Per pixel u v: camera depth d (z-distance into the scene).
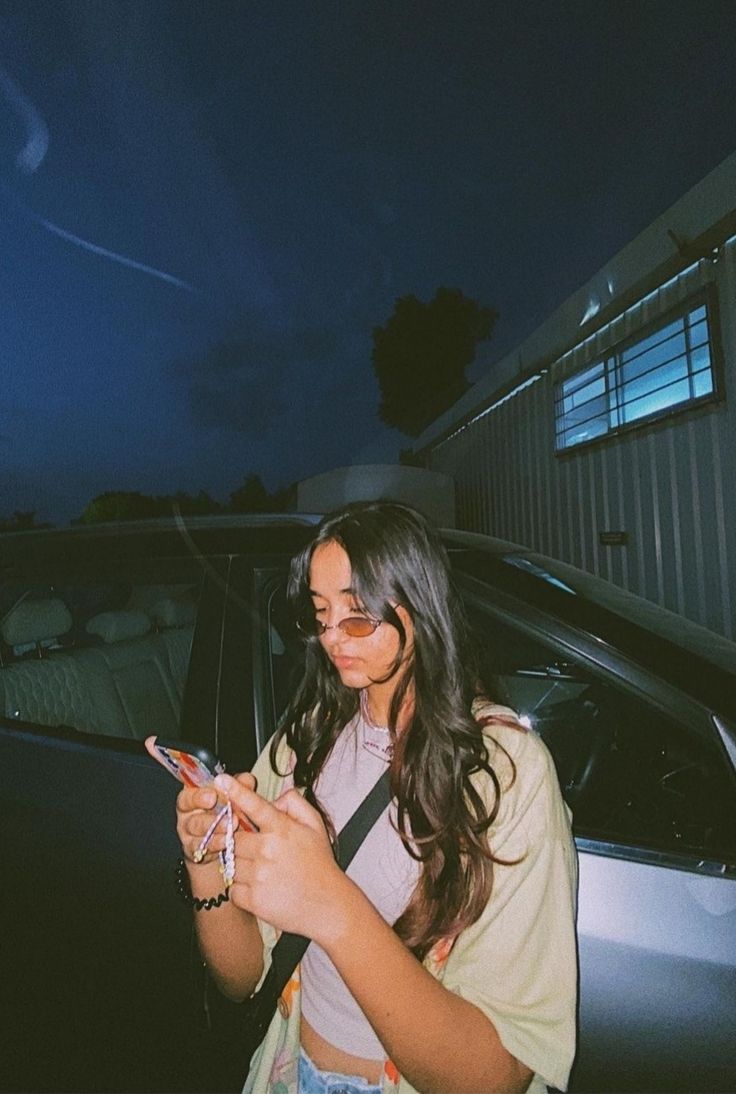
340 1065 0.95
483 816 0.84
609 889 1.32
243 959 1.01
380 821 0.93
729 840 1.32
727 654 1.58
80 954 1.73
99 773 1.83
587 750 1.58
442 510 11.84
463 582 1.68
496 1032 0.78
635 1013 1.24
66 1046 1.72
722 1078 1.18
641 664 1.51
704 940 1.25
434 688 0.87
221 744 1.75
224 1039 1.49
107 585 2.07
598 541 7.12
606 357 6.83
